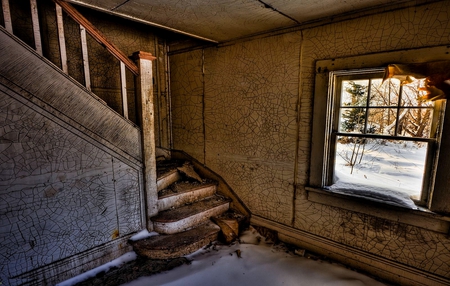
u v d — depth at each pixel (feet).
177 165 11.25
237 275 7.25
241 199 10.28
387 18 6.41
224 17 7.24
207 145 11.08
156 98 11.80
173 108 12.23
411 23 6.11
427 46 5.96
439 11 5.74
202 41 10.46
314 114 7.84
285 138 8.66
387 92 7.27
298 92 8.18
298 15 7.09
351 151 9.84
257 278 7.15
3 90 5.39
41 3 7.86
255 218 9.91
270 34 8.52
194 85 11.11
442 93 5.78
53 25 8.16
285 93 8.46
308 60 7.84
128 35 10.43
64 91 6.25
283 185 8.94
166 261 7.76
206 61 10.50
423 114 6.93
